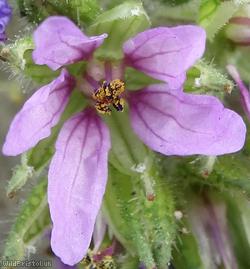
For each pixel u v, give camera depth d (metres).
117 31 0.05
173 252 0.05
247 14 0.05
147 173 0.05
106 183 0.05
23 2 0.05
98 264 0.05
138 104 0.05
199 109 0.05
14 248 0.05
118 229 0.05
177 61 0.05
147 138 0.05
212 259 0.05
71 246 0.05
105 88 0.05
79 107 0.05
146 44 0.05
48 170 0.05
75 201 0.05
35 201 0.05
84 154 0.05
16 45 0.05
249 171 0.05
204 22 0.05
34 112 0.05
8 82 0.09
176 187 0.05
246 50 0.05
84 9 0.05
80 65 0.05
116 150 0.05
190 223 0.05
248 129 0.05
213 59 0.05
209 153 0.05
